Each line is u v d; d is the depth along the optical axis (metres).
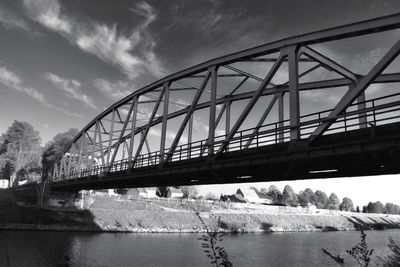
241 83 26.59
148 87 34.09
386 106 13.54
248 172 22.30
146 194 109.81
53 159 87.50
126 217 67.12
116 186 43.09
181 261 37.28
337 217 122.38
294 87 17.95
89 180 44.34
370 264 24.48
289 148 17.19
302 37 18.72
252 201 148.12
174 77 29.86
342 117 14.88
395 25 15.65
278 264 38.94
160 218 71.38
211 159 21.91
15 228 52.16
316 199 181.38
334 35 17.48
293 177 21.86
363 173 19.08
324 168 18.92
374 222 135.38
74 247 40.88
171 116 39.44
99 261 34.69
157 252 41.78
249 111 19.66
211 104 23.75
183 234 63.81
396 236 82.88
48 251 37.19
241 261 39.47
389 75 18.39
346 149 15.32
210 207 89.38
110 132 43.22
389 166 17.02
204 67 25.94
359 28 16.62
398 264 14.76
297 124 17.11
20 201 62.72
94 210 65.75
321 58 18.27
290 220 102.19
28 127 88.12
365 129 15.16
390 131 14.35
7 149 85.62
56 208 62.03
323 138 16.56
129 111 37.88
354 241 65.81
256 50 21.58
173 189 122.25
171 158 26.30
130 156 34.22
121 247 43.59
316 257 44.03
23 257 33.62
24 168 86.69
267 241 61.19
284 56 19.30
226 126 29.12
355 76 17.59
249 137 19.16
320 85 23.28
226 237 64.00
